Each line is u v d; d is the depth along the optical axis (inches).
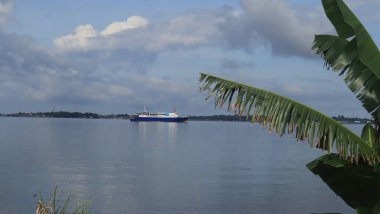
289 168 1496.1
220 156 2038.6
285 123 251.1
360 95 256.4
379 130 260.1
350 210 764.0
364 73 253.8
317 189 988.6
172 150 2443.4
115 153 2176.4
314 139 247.0
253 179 1181.7
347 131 247.3
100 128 6638.8
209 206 792.3
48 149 2326.5
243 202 832.3
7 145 2588.6
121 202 834.8
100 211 743.1
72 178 1210.6
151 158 1913.1
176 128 7381.9
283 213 734.5
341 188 271.6
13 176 1218.6
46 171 1365.7
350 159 260.5
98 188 1027.9
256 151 2397.9
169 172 1381.6
